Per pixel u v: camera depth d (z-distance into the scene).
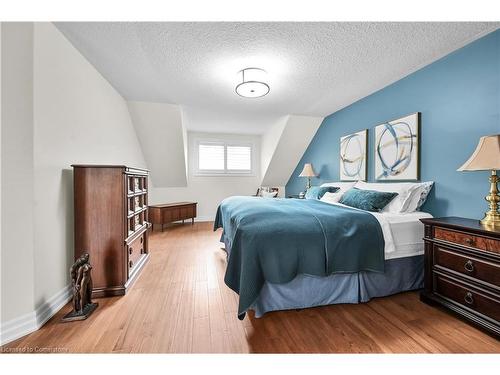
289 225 1.76
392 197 2.33
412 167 2.55
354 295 1.86
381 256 1.88
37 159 1.58
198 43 2.02
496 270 1.43
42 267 1.62
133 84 2.90
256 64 2.38
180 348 1.37
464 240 1.60
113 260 2.02
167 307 1.83
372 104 3.19
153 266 2.74
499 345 1.38
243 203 2.60
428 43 2.02
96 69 2.49
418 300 1.93
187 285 2.23
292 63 2.36
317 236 1.75
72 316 1.63
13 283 1.46
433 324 1.59
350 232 1.83
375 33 1.87
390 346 1.38
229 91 3.13
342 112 3.86
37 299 1.56
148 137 4.14
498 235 1.40
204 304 1.88
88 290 1.75
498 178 1.67
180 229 4.89
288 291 1.75
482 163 1.56
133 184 2.38
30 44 1.53
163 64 2.39
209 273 2.54
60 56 1.85
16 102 1.50
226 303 1.90
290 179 5.97
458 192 2.13
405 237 2.02
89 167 1.96
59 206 1.83
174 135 4.16
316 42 2.00
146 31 1.85
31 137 1.54
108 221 2.00
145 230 2.78
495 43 1.85
